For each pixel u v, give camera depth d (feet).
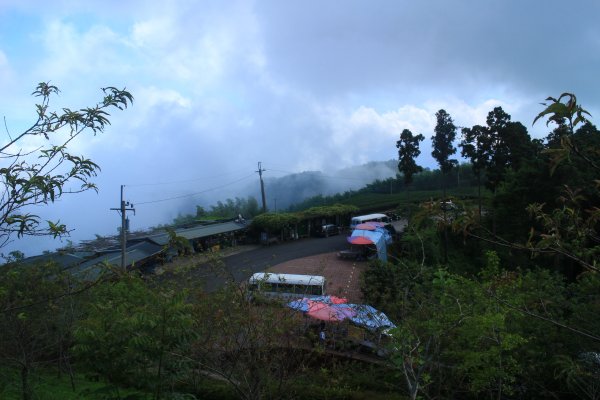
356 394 33.22
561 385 29.40
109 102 11.56
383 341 27.68
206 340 25.16
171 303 16.31
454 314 25.21
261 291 28.07
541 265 74.84
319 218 157.89
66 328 28.89
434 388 30.25
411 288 33.09
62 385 32.42
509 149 108.47
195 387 29.01
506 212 92.17
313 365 36.76
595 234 10.50
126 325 16.19
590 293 30.91
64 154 10.63
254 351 25.53
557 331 29.07
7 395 27.91
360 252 108.47
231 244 132.98
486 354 24.09
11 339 27.40
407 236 88.48
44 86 11.26
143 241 100.12
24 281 23.08
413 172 131.95
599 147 8.91
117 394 17.74
